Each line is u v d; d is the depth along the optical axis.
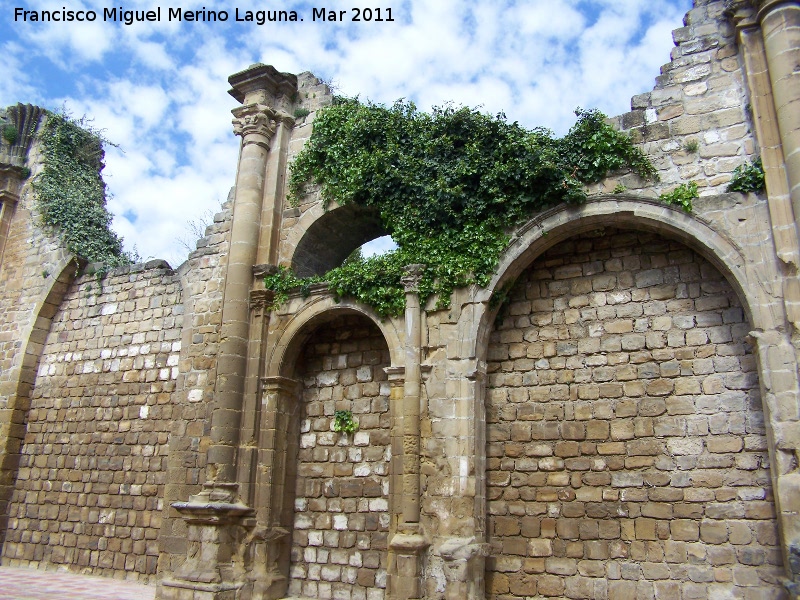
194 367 19.28
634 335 14.77
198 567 15.84
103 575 20.25
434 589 14.01
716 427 13.59
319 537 16.92
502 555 14.76
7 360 24.41
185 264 20.89
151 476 20.38
